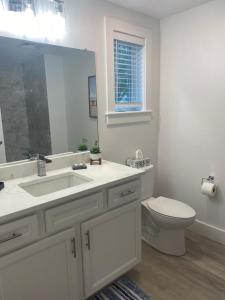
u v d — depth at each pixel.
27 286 1.21
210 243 2.25
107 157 2.21
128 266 1.72
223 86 2.05
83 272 1.46
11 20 1.51
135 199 1.71
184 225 1.92
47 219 1.23
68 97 1.86
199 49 2.16
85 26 1.87
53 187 1.69
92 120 2.05
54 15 1.67
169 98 2.50
